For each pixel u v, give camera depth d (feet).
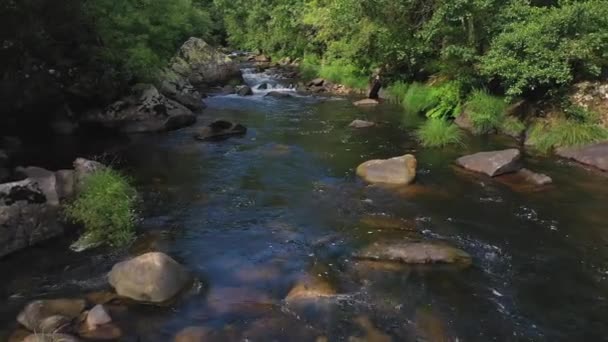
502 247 25.89
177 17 71.05
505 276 23.12
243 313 20.11
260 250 25.66
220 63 88.17
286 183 35.96
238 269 23.67
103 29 51.42
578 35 42.80
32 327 18.84
